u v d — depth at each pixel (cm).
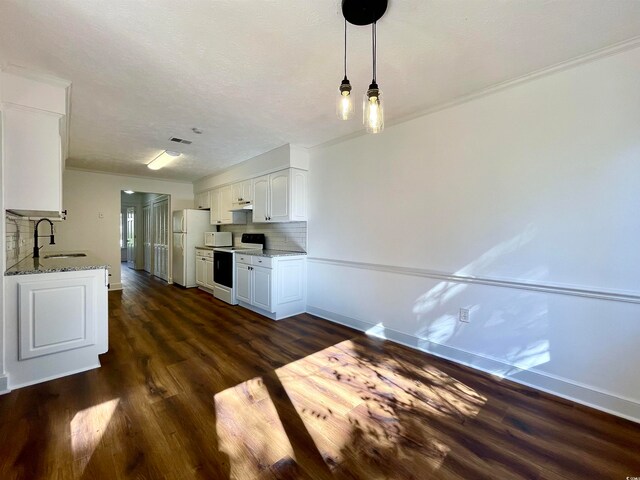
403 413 186
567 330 201
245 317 385
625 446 158
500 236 229
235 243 557
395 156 296
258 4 142
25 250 344
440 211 263
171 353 272
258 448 155
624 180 179
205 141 355
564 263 201
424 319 278
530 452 154
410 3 141
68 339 229
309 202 394
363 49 179
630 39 171
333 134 333
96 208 523
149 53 181
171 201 621
